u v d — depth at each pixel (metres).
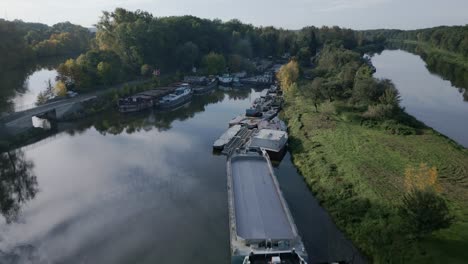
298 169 62.59
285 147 73.44
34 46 191.62
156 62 150.50
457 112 101.06
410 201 37.06
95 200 52.41
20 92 116.56
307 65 191.62
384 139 68.88
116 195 53.81
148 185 56.97
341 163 59.19
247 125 85.56
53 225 46.25
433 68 196.25
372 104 86.06
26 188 56.34
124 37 141.75
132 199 52.53
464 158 58.91
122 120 97.25
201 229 44.97
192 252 40.53
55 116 92.12
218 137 82.00
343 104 91.00
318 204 50.56
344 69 120.06
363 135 71.69
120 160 67.50
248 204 45.44
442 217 34.94
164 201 51.84
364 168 56.12
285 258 34.41
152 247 41.44
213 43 185.12
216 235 43.75
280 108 106.62
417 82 150.62
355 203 47.09
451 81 153.62
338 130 75.19
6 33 108.81
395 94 84.50
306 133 77.31
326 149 66.50
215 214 48.38
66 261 39.25
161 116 102.31
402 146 64.94
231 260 36.16
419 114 98.81
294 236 37.16
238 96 133.88
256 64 195.12
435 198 36.16
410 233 38.00
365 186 50.44
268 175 53.91
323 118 84.75
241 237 37.19
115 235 43.84
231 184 49.28
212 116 102.88
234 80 154.50
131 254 40.22
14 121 79.75
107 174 61.28
